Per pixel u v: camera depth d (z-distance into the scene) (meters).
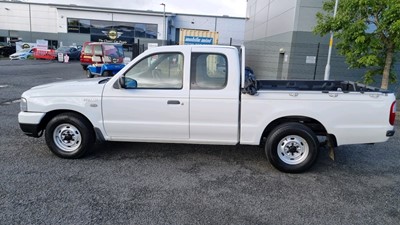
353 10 8.27
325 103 4.25
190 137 4.52
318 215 3.34
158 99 4.38
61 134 4.65
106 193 3.63
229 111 4.34
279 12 15.95
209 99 4.32
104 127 4.54
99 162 4.60
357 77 13.49
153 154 5.04
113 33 41.44
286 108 4.29
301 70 13.89
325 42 13.57
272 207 3.47
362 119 4.26
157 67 4.44
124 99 4.42
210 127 4.41
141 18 41.41
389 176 4.49
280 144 4.44
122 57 17.22
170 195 3.65
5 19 43.78
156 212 3.26
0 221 2.98
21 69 19.28
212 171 4.43
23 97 4.62
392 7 7.46
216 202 3.53
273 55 16.84
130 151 5.14
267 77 17.70
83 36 41.41
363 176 4.46
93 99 4.46
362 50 8.61
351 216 3.34
